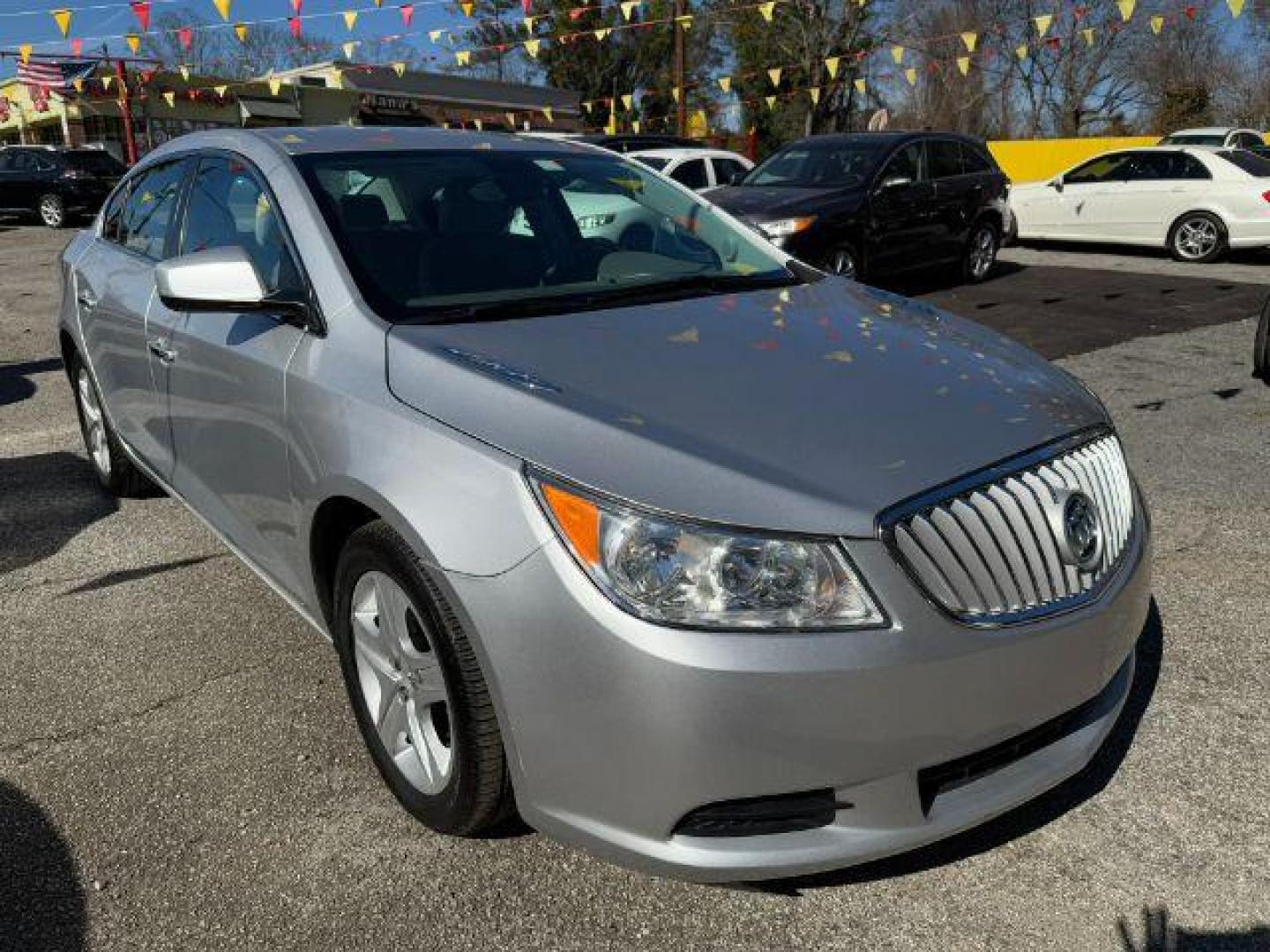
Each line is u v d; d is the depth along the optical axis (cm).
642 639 192
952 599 202
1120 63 3806
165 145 431
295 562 286
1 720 303
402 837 250
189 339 326
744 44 3666
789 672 190
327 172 315
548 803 211
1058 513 221
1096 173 1448
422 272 290
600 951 215
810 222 956
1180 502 458
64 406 666
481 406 227
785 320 287
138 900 231
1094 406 261
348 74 2878
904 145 1066
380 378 248
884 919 223
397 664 248
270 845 248
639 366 246
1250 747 277
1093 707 241
